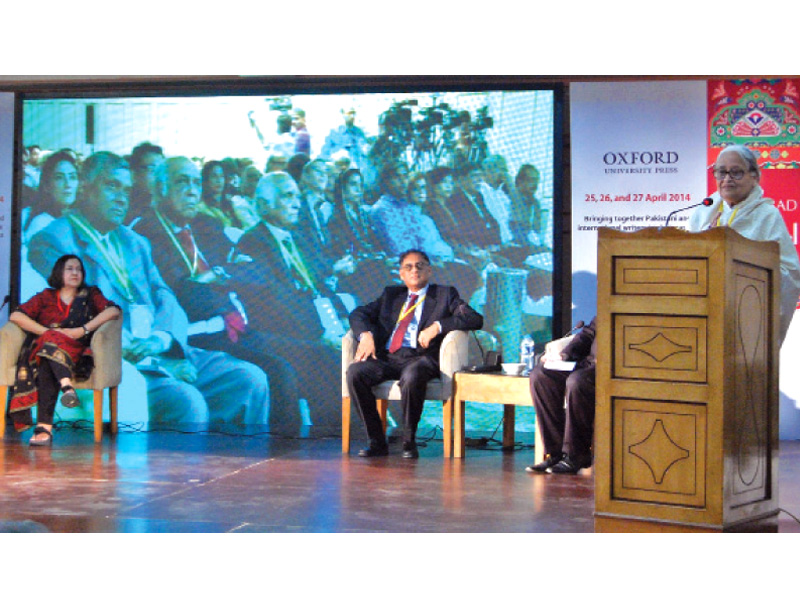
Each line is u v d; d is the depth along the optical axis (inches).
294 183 304.2
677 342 145.5
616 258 149.9
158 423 307.0
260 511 180.1
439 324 250.2
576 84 286.4
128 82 309.0
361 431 293.1
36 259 311.0
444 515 176.7
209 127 307.3
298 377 304.7
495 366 251.4
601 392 150.3
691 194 282.2
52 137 312.2
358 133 301.1
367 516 175.6
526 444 273.3
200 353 307.6
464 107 295.9
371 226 300.7
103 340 275.0
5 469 226.1
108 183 310.2
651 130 283.4
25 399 270.5
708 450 143.3
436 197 297.6
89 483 208.7
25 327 275.1
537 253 293.1
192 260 307.7
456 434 247.0
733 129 281.0
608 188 284.7
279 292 305.0
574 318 285.4
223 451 255.1
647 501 148.0
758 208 194.1
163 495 195.8
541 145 292.8
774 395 158.6
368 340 251.4
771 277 158.1
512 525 167.9
